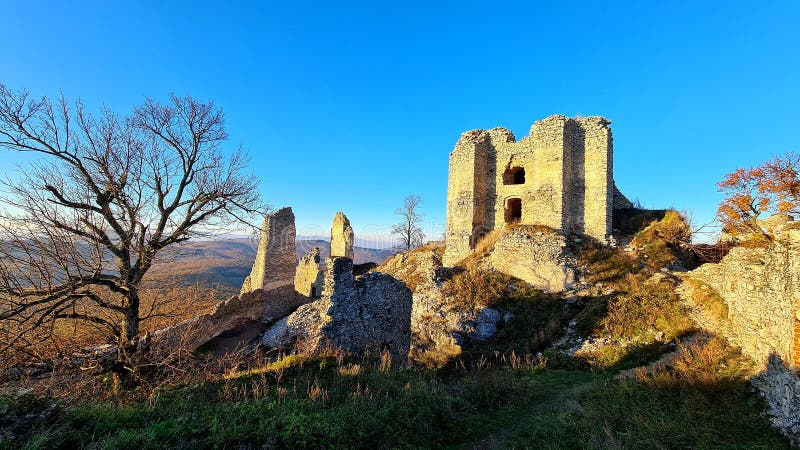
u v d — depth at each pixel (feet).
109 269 33.01
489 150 81.71
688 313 37.78
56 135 28.94
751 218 72.18
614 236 67.26
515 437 20.77
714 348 29.07
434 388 25.52
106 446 13.25
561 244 57.77
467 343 44.45
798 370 18.10
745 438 18.74
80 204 29.66
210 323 51.72
